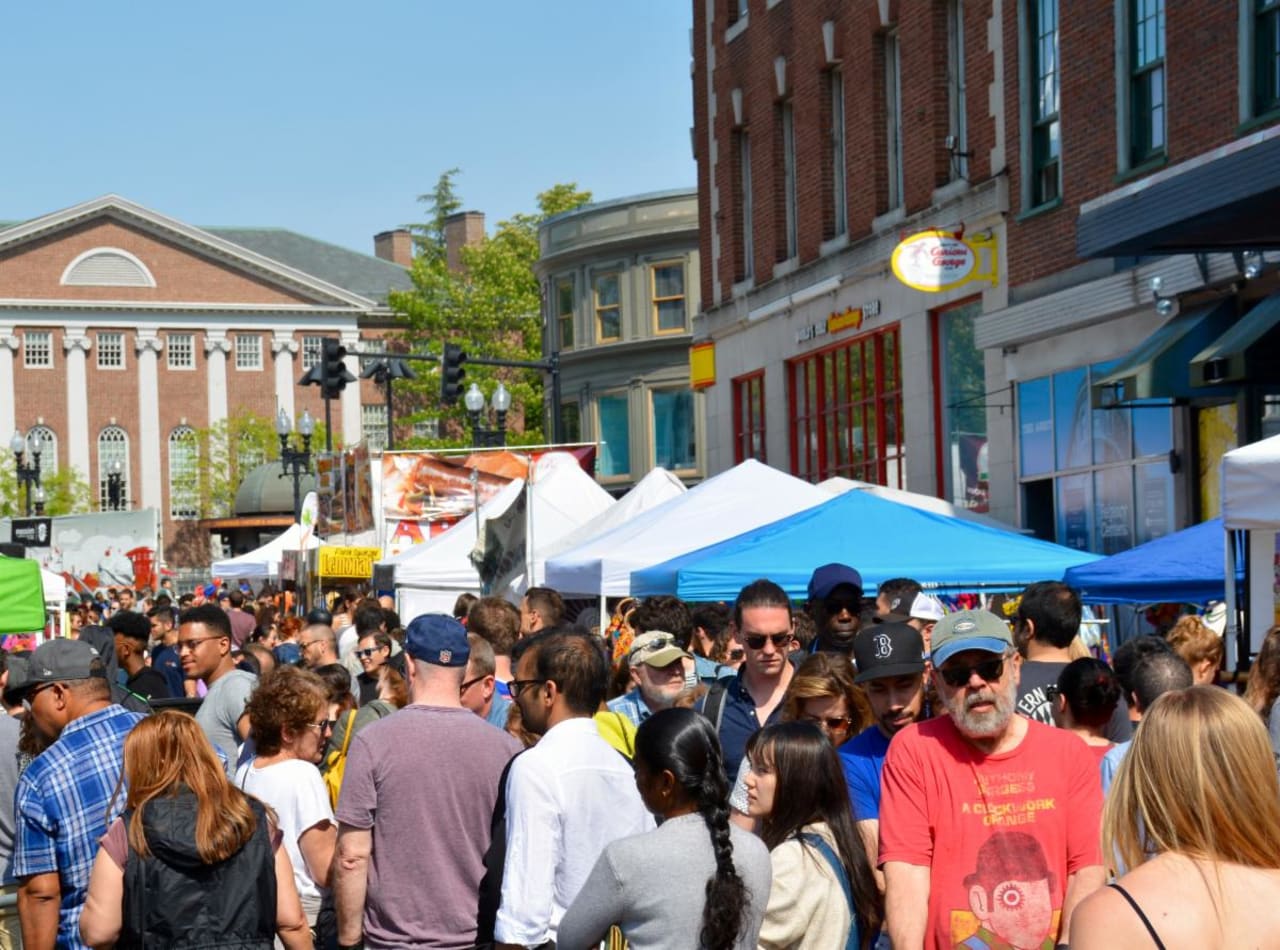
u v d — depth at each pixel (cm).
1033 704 774
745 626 798
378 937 675
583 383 5422
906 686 643
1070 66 2070
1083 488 2078
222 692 1040
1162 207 1452
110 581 4469
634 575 1470
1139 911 350
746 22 3114
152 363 9575
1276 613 1102
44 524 3278
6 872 826
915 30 2495
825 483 1700
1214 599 1199
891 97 2636
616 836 621
